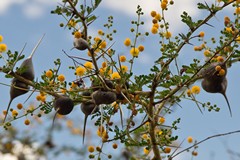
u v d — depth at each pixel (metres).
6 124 5.36
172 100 5.84
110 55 5.46
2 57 4.82
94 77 5.14
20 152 8.81
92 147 5.77
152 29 5.69
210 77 5.15
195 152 6.26
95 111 5.28
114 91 4.99
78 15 4.78
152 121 5.41
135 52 5.48
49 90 5.11
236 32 5.30
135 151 6.33
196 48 5.97
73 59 4.88
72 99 5.16
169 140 5.67
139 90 5.31
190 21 5.23
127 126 5.39
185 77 5.25
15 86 4.94
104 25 5.79
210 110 5.69
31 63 4.98
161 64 5.44
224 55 5.48
